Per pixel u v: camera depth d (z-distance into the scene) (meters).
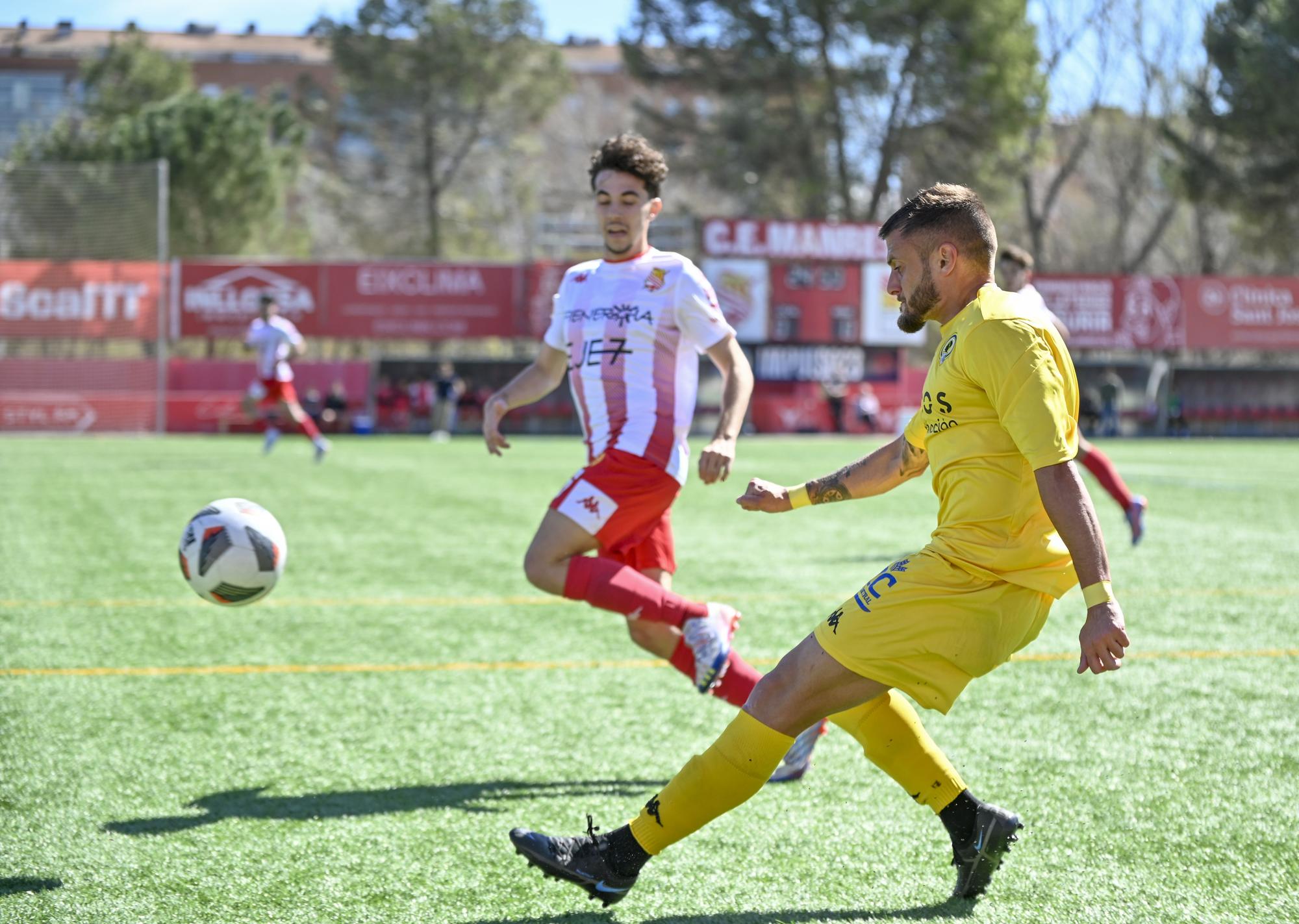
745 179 97.44
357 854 7.38
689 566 19.17
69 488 31.38
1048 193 107.38
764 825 7.89
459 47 105.62
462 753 9.48
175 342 77.19
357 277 72.31
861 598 6.22
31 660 12.55
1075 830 7.80
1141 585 17.36
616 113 143.25
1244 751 9.53
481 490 32.53
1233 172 93.00
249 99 96.25
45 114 101.88
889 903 6.69
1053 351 5.88
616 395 9.12
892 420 75.25
